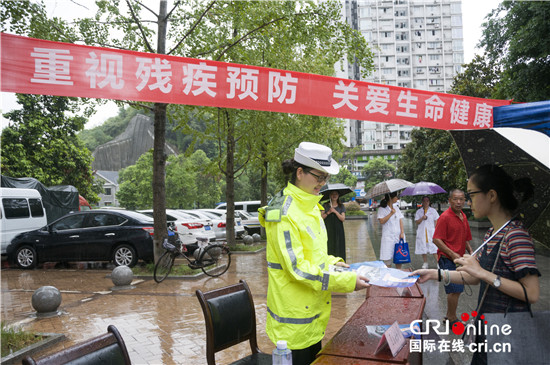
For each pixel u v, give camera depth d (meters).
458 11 95.38
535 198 2.06
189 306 6.43
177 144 96.19
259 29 9.05
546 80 12.05
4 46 3.42
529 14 11.71
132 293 7.50
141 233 10.05
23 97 21.12
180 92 3.99
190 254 13.41
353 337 2.15
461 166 18.12
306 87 4.43
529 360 1.80
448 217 4.89
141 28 9.21
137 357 4.28
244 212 19.78
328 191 6.74
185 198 53.84
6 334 4.61
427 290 7.21
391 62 95.38
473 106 5.04
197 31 9.65
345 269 2.21
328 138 16.50
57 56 3.58
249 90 4.22
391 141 96.50
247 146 13.44
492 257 1.97
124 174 62.50
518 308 1.88
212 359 2.50
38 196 13.27
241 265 10.86
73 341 4.87
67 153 23.02
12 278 9.52
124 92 3.80
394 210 7.35
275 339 2.21
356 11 98.56
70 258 10.47
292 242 2.12
